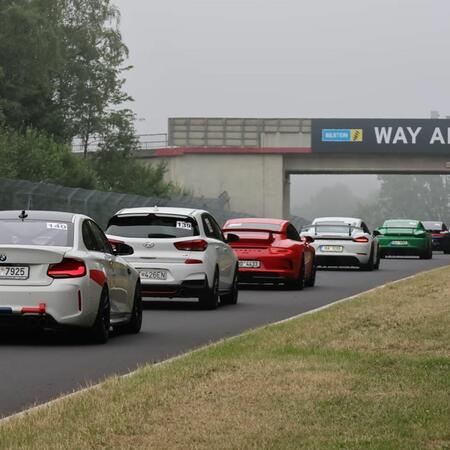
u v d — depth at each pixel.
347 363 21.84
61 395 19.55
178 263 39.97
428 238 94.62
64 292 27.58
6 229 28.56
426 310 33.91
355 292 51.84
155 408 16.73
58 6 155.50
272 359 22.67
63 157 131.38
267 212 188.75
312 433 14.70
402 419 15.62
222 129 189.50
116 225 40.66
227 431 14.88
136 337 30.69
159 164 172.75
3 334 30.70
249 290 52.94
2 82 141.38
